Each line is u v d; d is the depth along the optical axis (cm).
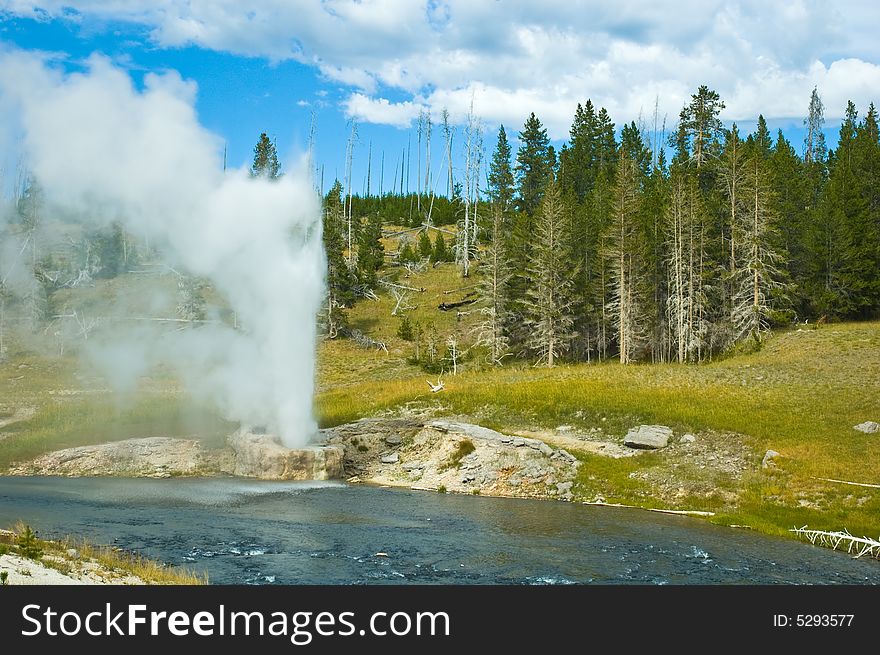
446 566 2075
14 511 2727
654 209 7619
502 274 7338
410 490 3584
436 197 14438
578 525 2766
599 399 4603
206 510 2869
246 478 3819
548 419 4494
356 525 2642
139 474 3888
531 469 3647
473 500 3325
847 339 5812
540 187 9625
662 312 7481
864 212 7162
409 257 10856
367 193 16612
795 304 7175
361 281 9475
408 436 4209
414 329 8419
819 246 6956
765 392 4559
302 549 2228
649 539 2539
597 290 7119
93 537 2284
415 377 6384
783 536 2692
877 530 2652
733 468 3544
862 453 3428
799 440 3684
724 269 6981
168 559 2038
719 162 7600
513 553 2258
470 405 4819
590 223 7850
